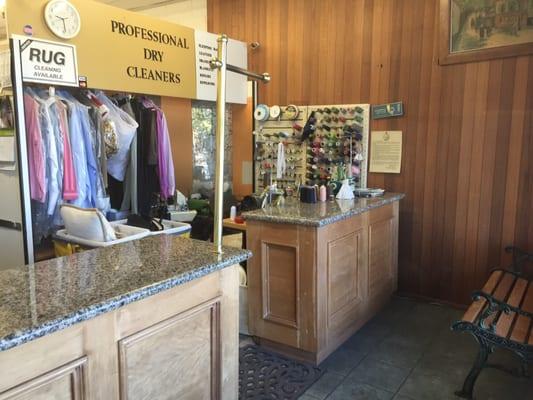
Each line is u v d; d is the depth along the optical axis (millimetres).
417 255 3688
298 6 4066
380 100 3719
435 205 3562
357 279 3004
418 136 3576
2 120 2984
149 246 1789
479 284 3434
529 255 3080
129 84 3432
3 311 1137
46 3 2902
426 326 3209
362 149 3820
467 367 2662
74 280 1371
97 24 3186
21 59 2768
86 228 2732
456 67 3355
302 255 2578
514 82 3148
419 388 2445
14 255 3121
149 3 5355
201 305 1545
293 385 2469
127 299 1261
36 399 1105
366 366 2670
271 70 4312
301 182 4105
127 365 1319
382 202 3213
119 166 3588
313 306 2584
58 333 1134
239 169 4602
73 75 3053
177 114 4277
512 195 3234
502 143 3236
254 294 2826
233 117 4594
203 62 4004
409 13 3512
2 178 3100
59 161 3016
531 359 2141
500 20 3139
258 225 2736
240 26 4473
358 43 3775
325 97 4004
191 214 4102
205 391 1610
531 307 2512
